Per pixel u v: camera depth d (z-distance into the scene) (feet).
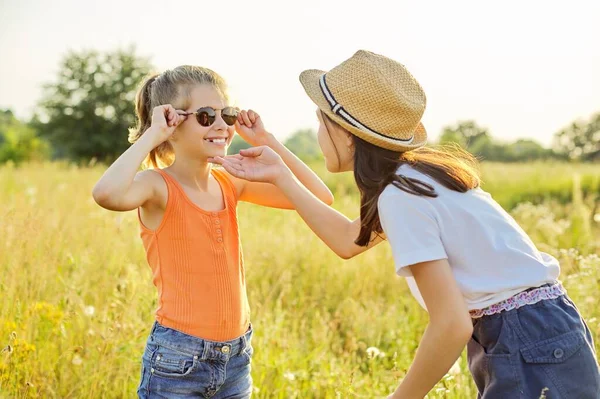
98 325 12.09
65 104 160.25
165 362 7.66
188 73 8.02
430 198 6.66
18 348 10.28
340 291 16.85
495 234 6.83
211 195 8.25
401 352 12.55
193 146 7.92
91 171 42.63
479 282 6.68
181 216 7.76
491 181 49.47
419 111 7.15
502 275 6.71
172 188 7.79
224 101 8.11
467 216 6.71
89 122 158.61
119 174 7.10
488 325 6.74
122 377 10.46
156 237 7.82
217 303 7.84
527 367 6.54
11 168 46.14
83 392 10.21
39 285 12.60
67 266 15.26
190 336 7.66
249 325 8.48
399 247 6.48
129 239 18.47
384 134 7.04
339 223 7.96
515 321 6.63
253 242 20.02
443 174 6.89
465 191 6.95
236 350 8.06
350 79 7.16
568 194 43.70
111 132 160.86
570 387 6.49
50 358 11.06
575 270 14.82
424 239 6.46
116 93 159.84
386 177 6.89
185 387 7.73
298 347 12.51
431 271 6.42
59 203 24.03
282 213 28.14
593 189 44.75
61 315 11.64
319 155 82.17
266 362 11.23
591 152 185.88
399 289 17.43
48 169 46.60
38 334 11.55
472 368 7.02
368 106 7.02
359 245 7.44
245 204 30.60
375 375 11.56
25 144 167.43
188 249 7.77
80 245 17.08
